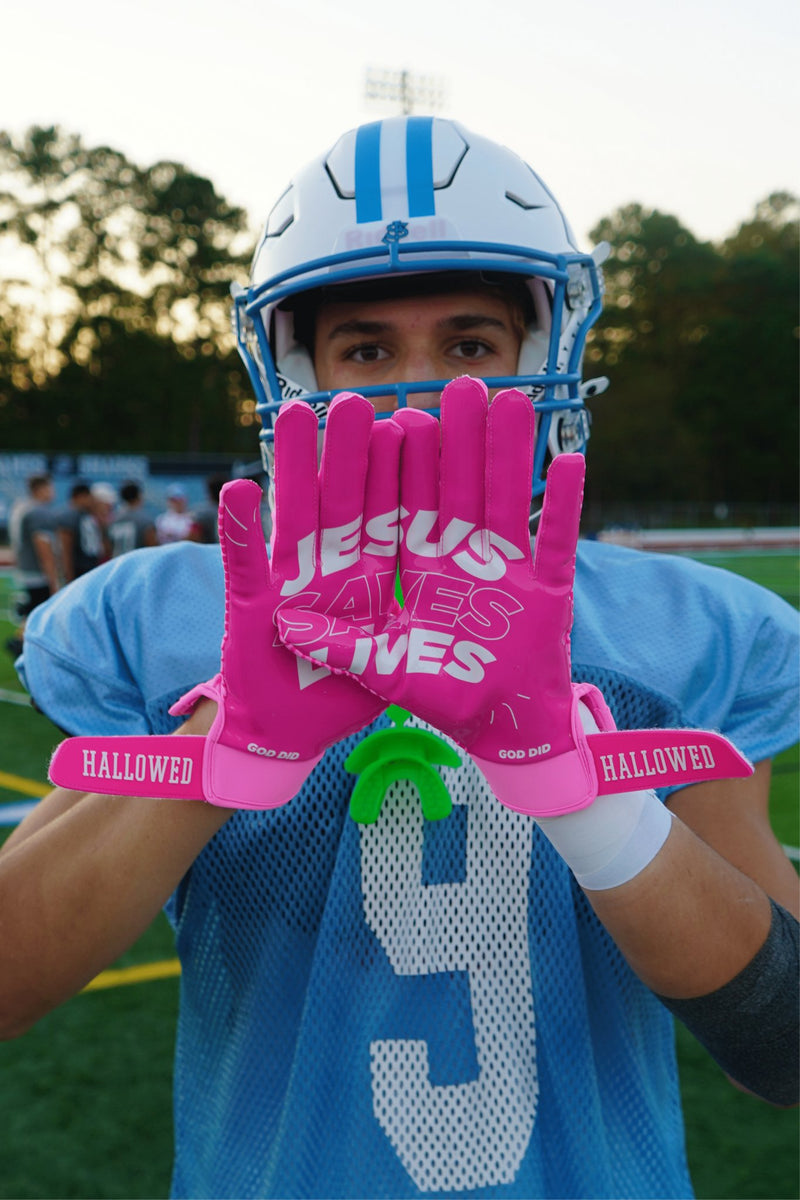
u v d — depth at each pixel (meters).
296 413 0.74
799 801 4.52
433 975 0.85
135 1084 2.37
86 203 37.22
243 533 0.73
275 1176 0.84
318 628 0.74
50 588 7.80
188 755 0.74
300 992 0.88
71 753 0.72
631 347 41.66
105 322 36.53
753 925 0.82
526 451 0.75
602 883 0.77
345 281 0.99
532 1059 0.85
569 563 0.76
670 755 0.74
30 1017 0.84
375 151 1.02
